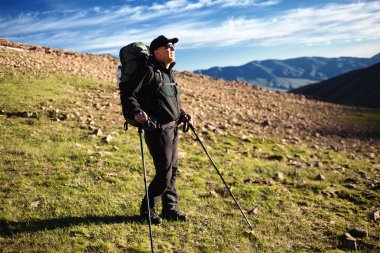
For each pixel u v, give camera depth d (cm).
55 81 1845
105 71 2492
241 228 599
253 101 2577
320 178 955
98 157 888
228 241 550
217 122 1591
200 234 564
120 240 519
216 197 736
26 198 636
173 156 568
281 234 595
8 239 503
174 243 529
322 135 1889
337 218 682
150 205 565
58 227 543
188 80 3014
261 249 537
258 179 896
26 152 873
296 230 614
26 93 1506
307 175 982
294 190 843
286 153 1280
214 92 2583
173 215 596
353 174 1059
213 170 920
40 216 579
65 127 1153
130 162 877
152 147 530
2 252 471
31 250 480
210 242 543
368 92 17612
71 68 2255
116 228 555
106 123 1269
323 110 2953
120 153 942
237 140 1337
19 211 588
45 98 1481
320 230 621
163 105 516
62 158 852
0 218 556
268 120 1958
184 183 794
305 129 1952
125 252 492
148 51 511
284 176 960
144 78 490
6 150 880
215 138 1270
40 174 753
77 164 830
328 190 853
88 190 696
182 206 670
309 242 575
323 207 745
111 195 678
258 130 1633
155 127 508
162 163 535
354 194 833
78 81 1953
